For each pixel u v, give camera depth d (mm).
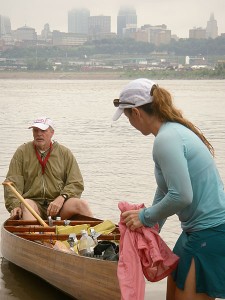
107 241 7871
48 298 8055
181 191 5812
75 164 10039
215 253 5898
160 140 5930
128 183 16109
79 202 9727
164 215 5961
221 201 5953
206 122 35594
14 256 8961
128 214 6156
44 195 9930
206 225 5902
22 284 8477
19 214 9633
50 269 8086
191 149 5926
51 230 8992
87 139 26891
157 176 6094
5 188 9875
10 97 73375
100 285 7105
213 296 5914
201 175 5926
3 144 24703
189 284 5965
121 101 6180
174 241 10656
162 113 6066
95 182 16266
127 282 6090
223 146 23844
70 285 7668
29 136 27922
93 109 49094
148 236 6098
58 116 41250
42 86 129250
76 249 8078
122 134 29109
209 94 80688
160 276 6129
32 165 9930
